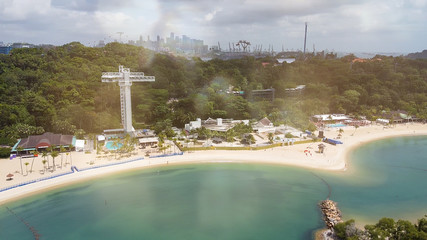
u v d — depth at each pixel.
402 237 73.31
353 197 109.19
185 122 198.12
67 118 174.25
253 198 108.94
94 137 169.75
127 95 167.75
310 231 87.56
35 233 86.44
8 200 103.44
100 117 180.75
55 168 128.75
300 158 149.25
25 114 169.50
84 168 129.88
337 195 110.94
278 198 108.88
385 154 160.12
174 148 160.25
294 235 85.50
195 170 135.12
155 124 193.38
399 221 76.69
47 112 172.12
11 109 166.50
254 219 94.62
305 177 128.00
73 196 108.62
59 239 83.75
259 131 190.75
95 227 89.75
